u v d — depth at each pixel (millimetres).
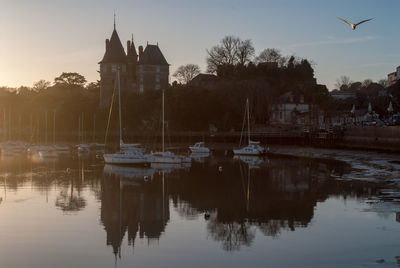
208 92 106250
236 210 28844
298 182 40281
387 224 24750
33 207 29625
